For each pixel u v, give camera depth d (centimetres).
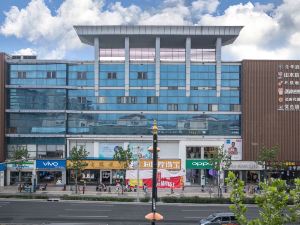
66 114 8869
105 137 8831
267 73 8769
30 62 8888
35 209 5562
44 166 8662
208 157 8775
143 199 6356
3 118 8744
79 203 6166
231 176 1797
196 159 8750
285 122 8731
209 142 8794
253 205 6047
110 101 8912
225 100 8875
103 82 8919
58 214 5188
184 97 8875
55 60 8888
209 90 8881
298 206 1689
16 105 8875
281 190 1705
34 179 7675
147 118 8875
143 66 8906
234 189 1783
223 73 8900
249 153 8694
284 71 8756
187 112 8831
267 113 8744
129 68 8912
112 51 9219
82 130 8888
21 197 6631
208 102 8875
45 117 8881
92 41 9312
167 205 6059
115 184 8700
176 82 8888
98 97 8912
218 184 7719
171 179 7356
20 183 7956
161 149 8894
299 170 8694
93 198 6456
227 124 8850
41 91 8888
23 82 8875
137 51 9344
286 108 8731
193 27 8681
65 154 8831
